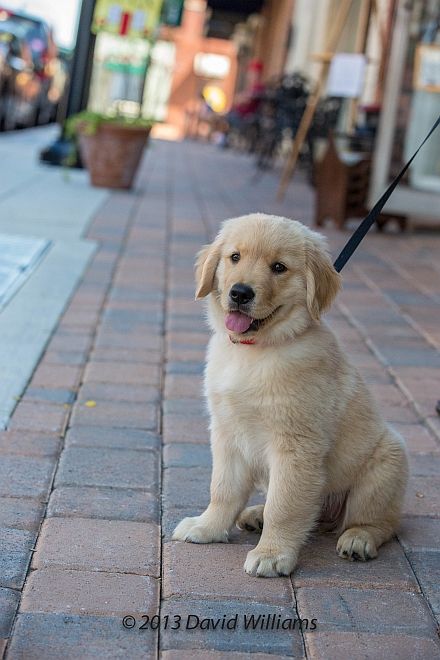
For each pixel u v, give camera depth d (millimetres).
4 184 4871
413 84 4246
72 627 1313
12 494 1609
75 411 1926
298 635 1332
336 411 1490
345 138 4805
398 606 1404
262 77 12461
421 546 1558
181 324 2506
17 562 1435
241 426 1501
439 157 4410
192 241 3713
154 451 1796
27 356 2168
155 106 12070
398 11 4195
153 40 6227
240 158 9344
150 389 2064
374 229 4484
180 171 7023
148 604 1367
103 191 5023
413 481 1755
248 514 1585
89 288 2795
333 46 4875
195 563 1470
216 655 1286
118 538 1515
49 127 10781
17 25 8992
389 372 2268
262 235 1473
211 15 13703
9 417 1875
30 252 3168
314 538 1572
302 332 1479
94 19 5926
